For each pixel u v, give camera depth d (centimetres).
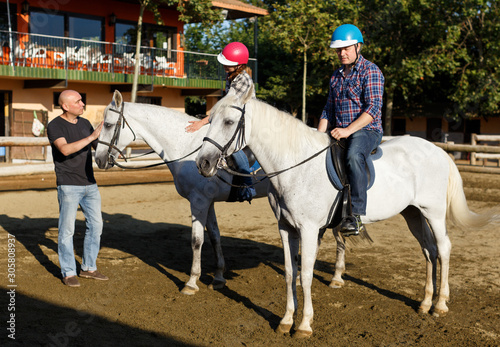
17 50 1585
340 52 388
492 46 2122
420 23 2109
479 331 384
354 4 2175
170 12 2016
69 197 467
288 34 2250
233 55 412
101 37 1833
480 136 1531
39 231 689
